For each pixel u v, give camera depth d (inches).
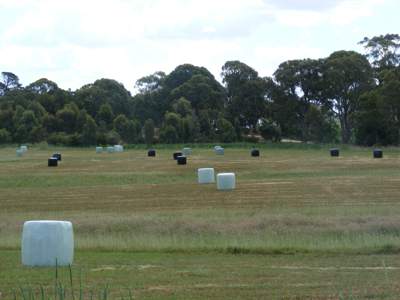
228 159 4638.3
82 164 4234.7
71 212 1907.0
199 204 2023.9
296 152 5920.3
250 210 1822.1
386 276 925.8
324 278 944.3
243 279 938.7
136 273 1003.3
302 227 1477.6
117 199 2215.8
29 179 3048.7
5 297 818.8
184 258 1179.9
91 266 1080.8
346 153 5521.7
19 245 1392.7
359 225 1466.5
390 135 6998.0
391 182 2534.5
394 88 6830.7
